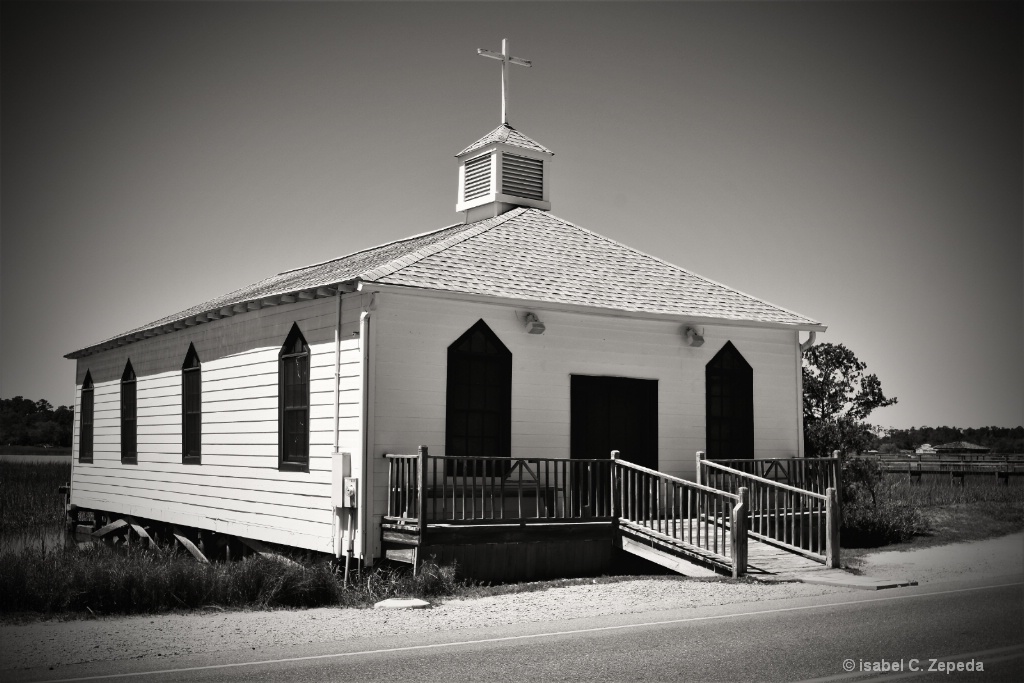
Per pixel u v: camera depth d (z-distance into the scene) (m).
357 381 15.96
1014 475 39.00
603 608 12.37
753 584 14.23
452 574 14.23
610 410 18.58
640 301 18.88
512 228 20.31
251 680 8.43
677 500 19.11
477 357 17.03
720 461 19.36
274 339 18.48
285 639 10.33
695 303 19.80
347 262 22.77
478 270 17.66
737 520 14.90
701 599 13.02
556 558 16.05
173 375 22.56
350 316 16.31
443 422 16.48
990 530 23.02
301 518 17.19
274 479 18.11
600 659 9.29
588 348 18.31
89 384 28.02
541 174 22.61
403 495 15.58
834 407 29.83
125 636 10.46
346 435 16.12
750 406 20.25
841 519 21.05
